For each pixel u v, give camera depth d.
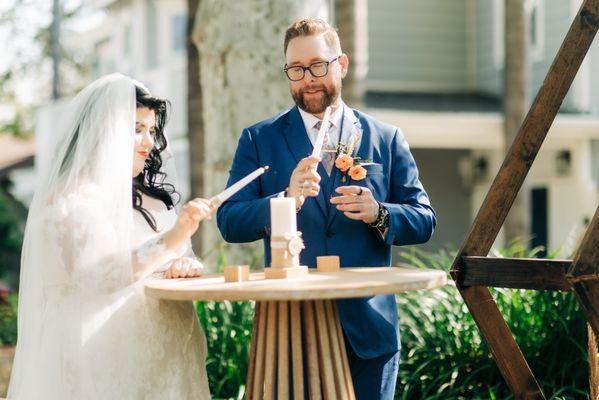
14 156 20.62
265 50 5.34
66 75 21.84
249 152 3.39
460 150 13.40
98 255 2.98
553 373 4.63
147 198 3.44
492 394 4.34
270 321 2.88
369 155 3.30
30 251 3.09
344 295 2.53
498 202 3.36
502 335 3.42
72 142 3.13
